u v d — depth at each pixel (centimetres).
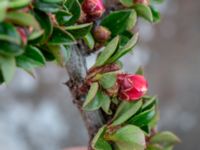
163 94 64
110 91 12
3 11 9
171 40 67
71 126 63
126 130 13
